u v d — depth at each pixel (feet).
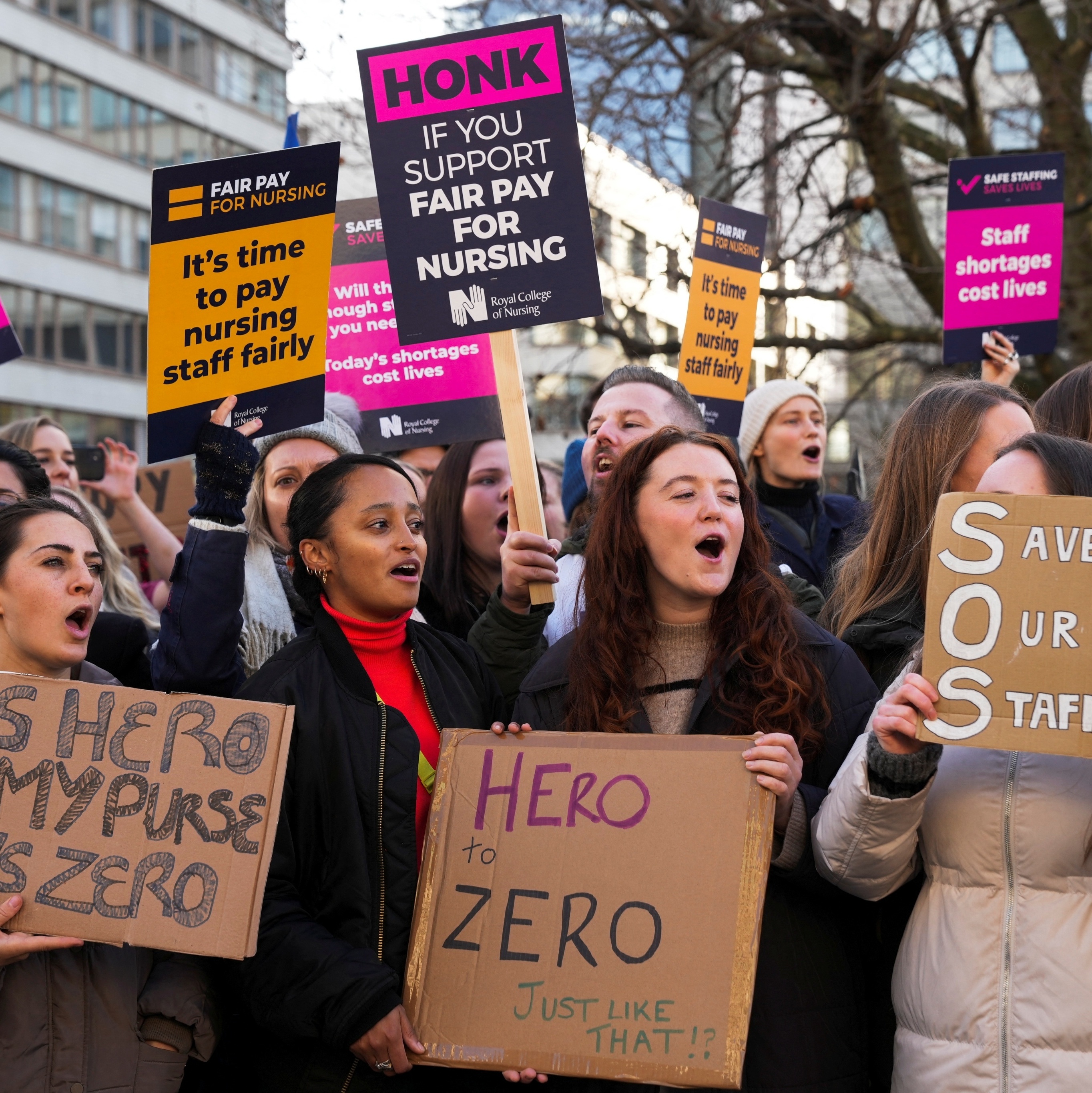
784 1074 7.54
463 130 9.93
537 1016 7.21
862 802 7.11
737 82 31.53
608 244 37.52
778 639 8.21
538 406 43.32
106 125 108.88
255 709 7.41
